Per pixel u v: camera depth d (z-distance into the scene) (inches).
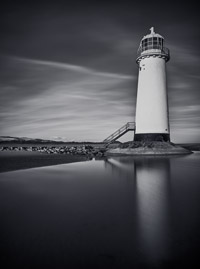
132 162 755.4
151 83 1138.0
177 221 200.7
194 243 158.6
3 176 479.5
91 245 156.6
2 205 253.6
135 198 281.0
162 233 175.5
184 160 812.0
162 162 741.9
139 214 220.5
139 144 1129.4
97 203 259.8
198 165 649.0
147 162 748.6
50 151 1963.6
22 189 337.7
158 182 388.8
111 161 830.5
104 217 212.4
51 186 360.8
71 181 407.2
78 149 1886.1
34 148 2977.4
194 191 316.8
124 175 472.7
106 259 139.3
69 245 157.0
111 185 365.4
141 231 179.5
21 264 134.5
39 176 473.4
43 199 278.7
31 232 178.7
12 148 2970.0
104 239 165.6
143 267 131.2
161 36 1160.8
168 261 136.9
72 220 205.6
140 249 150.6
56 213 224.8
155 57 1142.3
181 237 168.2
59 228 186.9
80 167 651.5
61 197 288.0
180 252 146.7
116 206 247.4
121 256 142.6
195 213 222.1
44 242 161.5
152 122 1130.0
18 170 593.0
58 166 700.7
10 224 196.2
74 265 133.6
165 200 269.9
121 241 162.6
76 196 293.4
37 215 218.8
